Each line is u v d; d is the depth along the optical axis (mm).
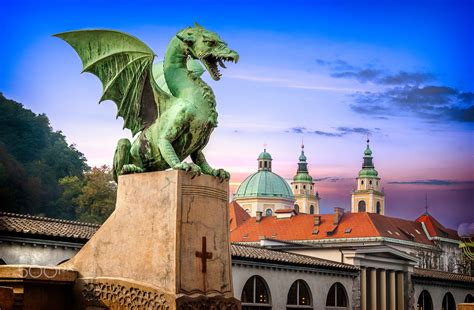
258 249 48156
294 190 198875
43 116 50938
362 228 104375
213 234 10289
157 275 9859
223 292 10297
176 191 9922
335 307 51031
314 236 106438
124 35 10984
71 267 10711
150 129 10766
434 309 62844
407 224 110250
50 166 51188
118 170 10914
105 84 11133
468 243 27453
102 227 10594
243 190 166500
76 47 10977
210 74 10711
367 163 183375
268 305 44406
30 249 30203
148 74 10867
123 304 10109
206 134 10742
